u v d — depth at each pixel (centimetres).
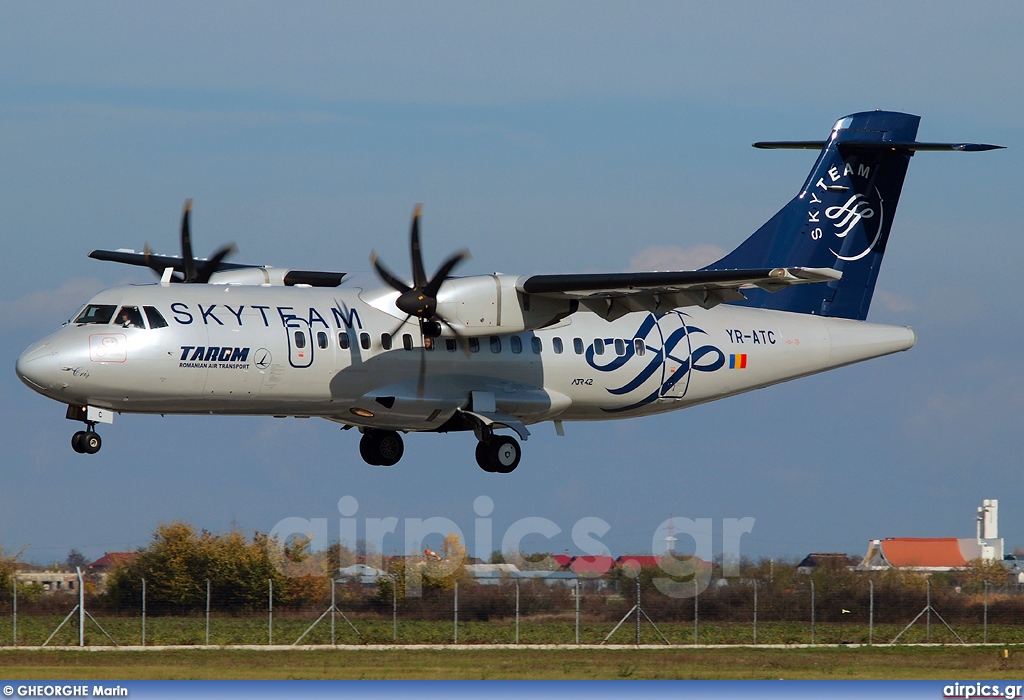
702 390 10519
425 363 9325
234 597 9750
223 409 8944
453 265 8919
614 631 9106
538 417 9994
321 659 7606
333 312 9081
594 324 10044
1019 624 9700
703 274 8631
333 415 9444
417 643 8475
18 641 8338
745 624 9531
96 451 8750
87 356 8281
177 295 8719
